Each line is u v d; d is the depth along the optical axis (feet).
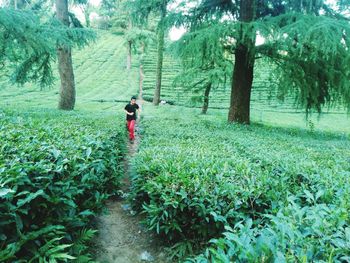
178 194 10.69
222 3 43.21
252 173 12.26
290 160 15.52
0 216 7.42
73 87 53.01
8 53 34.30
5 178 7.63
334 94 39.32
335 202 9.32
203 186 10.78
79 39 39.50
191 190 10.72
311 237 6.29
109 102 89.10
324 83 38.78
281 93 38.73
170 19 40.50
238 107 41.98
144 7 41.16
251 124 44.11
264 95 115.03
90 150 11.86
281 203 9.48
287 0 39.09
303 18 31.24
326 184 11.14
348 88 35.01
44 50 35.24
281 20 33.68
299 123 72.84
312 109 44.34
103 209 13.73
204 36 32.07
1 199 7.58
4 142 11.23
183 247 10.94
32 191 8.57
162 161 13.66
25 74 46.85
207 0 42.16
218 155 16.30
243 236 6.28
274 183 11.34
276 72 37.63
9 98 86.33
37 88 108.17
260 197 10.68
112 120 34.04
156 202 11.93
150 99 98.48
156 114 60.18
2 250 7.50
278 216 7.20
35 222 9.00
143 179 13.24
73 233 10.18
